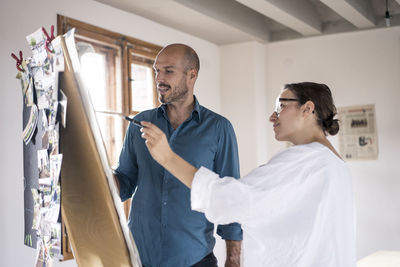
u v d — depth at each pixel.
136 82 5.02
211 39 6.01
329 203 1.53
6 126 3.60
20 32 3.71
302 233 1.50
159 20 5.15
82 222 1.76
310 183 1.52
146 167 2.13
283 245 1.52
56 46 1.68
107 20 4.56
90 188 1.68
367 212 5.61
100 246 1.73
